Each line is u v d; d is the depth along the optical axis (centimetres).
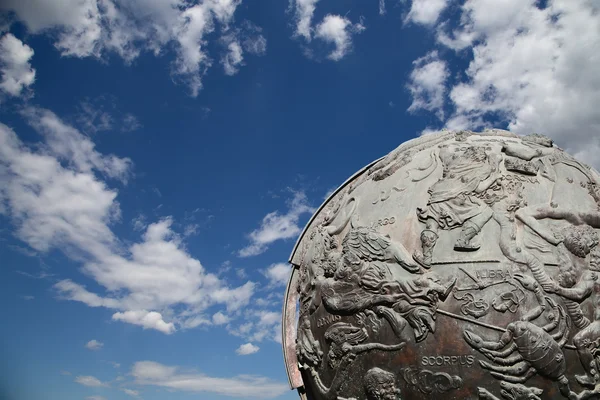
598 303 451
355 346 479
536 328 431
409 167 548
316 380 523
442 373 441
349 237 513
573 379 432
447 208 485
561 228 471
